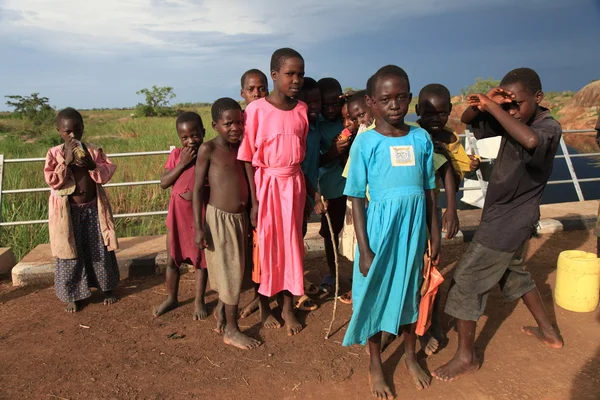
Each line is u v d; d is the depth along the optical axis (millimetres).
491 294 4254
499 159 3004
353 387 2982
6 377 3176
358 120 3672
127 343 3604
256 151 3338
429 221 2846
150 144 17094
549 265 4895
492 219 2986
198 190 3373
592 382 2947
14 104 34875
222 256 3414
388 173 2660
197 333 3744
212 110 3336
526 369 3105
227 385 3037
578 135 19484
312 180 3910
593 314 3832
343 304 4180
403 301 2777
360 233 2727
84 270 4145
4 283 4938
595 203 6734
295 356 3352
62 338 3703
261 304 3785
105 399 2926
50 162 3887
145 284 4797
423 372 3000
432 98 3090
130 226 7625
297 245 3510
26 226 6637
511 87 2840
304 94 3764
